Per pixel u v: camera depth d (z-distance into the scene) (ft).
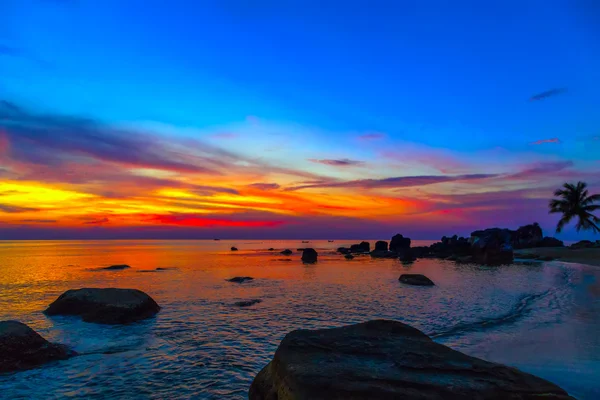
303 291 84.53
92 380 31.14
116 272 133.18
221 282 102.27
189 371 33.30
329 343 26.16
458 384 20.52
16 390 28.96
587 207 232.94
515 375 21.98
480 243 199.00
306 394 19.75
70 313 55.72
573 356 35.81
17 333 35.24
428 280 97.09
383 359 23.98
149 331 47.47
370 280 108.58
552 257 205.87
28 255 269.03
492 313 58.39
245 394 28.48
